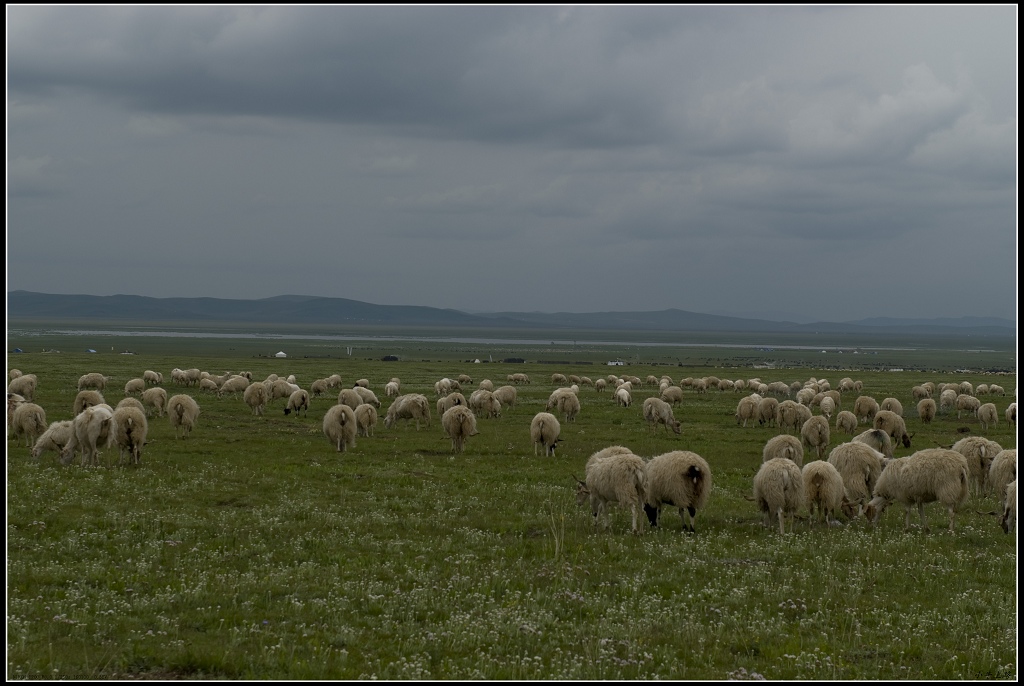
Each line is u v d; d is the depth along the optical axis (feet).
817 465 60.08
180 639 34.22
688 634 36.29
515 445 104.47
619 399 169.48
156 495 64.03
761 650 34.96
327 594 41.22
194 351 475.72
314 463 84.58
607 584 44.55
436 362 372.79
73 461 79.36
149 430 106.52
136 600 38.47
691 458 57.67
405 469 82.99
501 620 37.40
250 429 114.01
